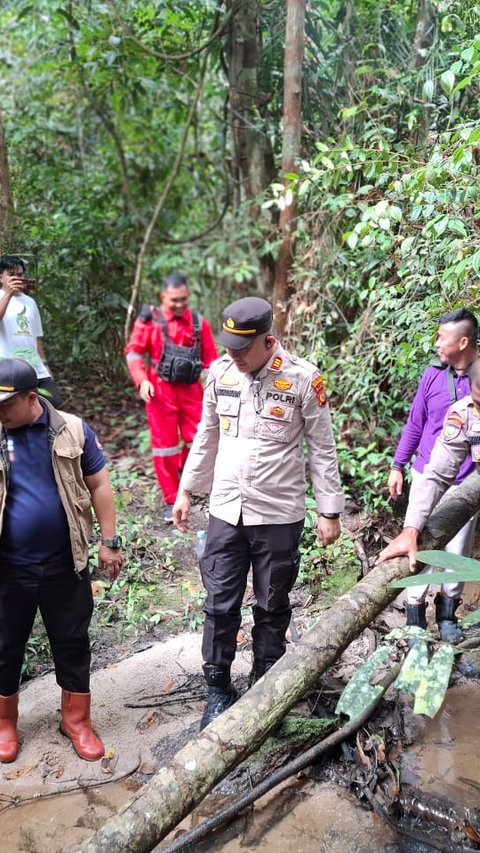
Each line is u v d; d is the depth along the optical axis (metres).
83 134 7.96
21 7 6.76
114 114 7.84
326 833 2.30
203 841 2.28
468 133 3.14
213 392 2.65
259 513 2.57
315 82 5.02
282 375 2.51
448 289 3.67
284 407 2.52
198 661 3.24
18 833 2.35
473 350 2.96
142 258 7.14
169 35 6.04
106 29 6.04
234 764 2.11
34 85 7.71
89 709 2.75
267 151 5.89
